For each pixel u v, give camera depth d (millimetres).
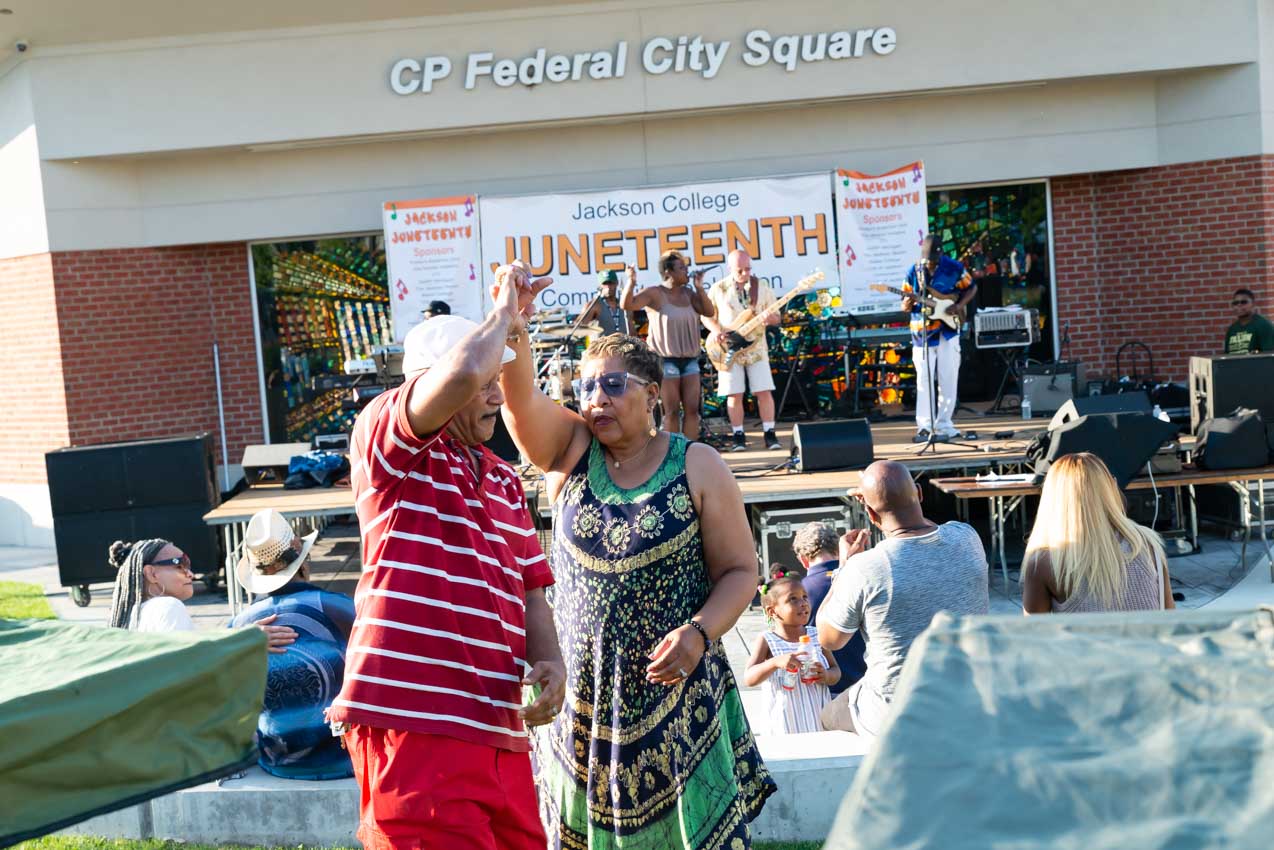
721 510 2984
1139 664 1321
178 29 12539
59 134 12594
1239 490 9008
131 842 4445
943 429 10688
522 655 2807
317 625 4422
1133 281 13594
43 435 12906
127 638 2113
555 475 3131
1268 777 1103
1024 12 12719
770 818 4312
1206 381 9656
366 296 13844
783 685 5047
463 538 2688
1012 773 1148
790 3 12742
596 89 12883
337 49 12766
